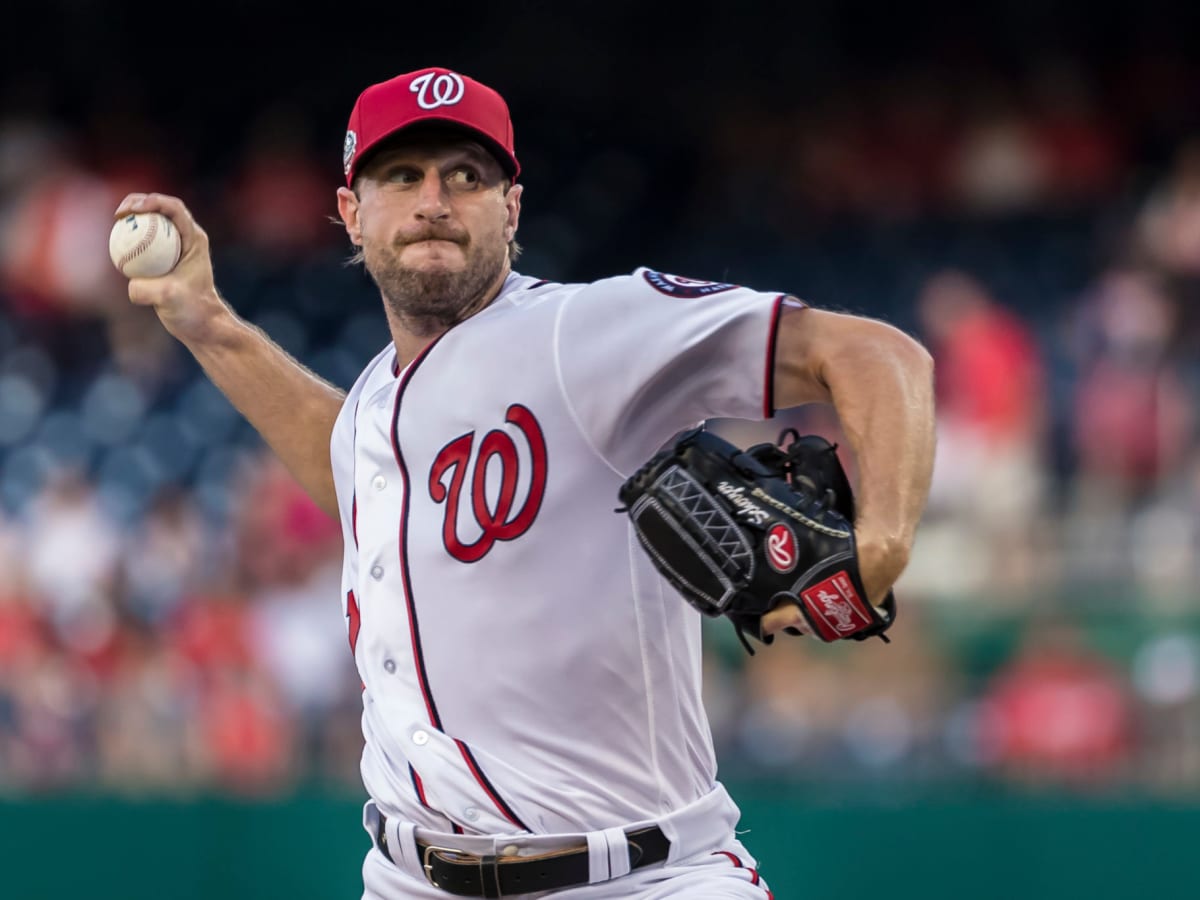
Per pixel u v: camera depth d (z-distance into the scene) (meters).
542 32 56.19
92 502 32.06
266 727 27.20
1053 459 33.50
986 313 35.16
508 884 9.91
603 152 52.31
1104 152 46.72
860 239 46.66
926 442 8.90
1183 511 30.25
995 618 25.92
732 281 46.88
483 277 10.47
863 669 25.78
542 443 9.80
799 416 32.47
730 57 54.78
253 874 23.55
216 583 29.58
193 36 56.19
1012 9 52.69
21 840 23.97
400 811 10.36
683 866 10.14
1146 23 51.75
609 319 9.81
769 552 8.94
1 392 40.06
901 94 50.50
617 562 9.83
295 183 48.25
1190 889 21.89
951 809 22.42
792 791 24.38
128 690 26.91
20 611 29.27
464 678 9.91
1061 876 22.16
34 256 42.75
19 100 52.91
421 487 10.11
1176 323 37.12
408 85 10.41
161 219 11.75
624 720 9.95
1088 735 24.81
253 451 34.50
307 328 43.66
